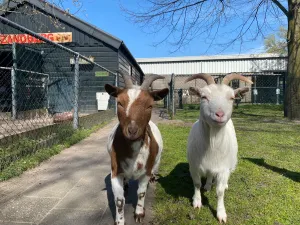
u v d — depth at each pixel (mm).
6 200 1357
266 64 9391
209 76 1136
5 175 1630
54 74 4848
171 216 1192
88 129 3236
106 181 1632
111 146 1134
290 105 4508
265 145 2545
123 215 1115
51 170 1827
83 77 4891
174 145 2488
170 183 1565
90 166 1921
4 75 3779
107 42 4789
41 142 2209
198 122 1255
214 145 1111
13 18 4469
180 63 10008
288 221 1156
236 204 1307
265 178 1652
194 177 1257
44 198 1389
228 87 1049
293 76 4449
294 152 2281
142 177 1152
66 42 4828
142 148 1079
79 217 1203
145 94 1000
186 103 8305
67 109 4766
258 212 1232
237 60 9617
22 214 1225
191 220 1163
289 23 4504
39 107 4191
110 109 4555
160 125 3730
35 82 4215
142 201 1179
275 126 3723
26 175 1720
